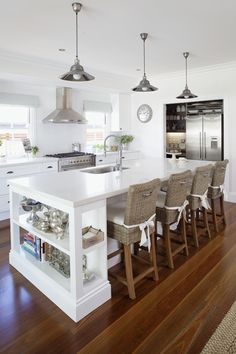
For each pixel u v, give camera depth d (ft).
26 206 8.86
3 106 16.08
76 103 19.54
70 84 16.67
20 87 16.35
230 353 5.49
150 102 20.66
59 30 10.55
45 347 5.71
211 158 17.95
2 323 6.42
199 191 10.41
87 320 6.52
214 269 8.87
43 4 8.43
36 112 17.39
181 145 20.34
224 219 12.95
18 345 5.76
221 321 6.39
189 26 10.28
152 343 5.78
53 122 16.83
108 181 8.61
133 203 7.00
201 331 6.09
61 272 7.63
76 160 17.51
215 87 17.12
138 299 7.32
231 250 10.28
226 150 17.01
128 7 8.70
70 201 6.30
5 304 7.12
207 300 7.22
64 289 6.86
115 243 9.20
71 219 6.44
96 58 14.58
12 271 8.83
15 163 14.29
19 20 9.59
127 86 19.93
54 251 8.05
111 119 22.04
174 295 7.47
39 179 9.07
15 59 13.65
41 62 14.57
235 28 10.50
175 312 6.75
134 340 5.87
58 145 18.85
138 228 7.47
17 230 9.15
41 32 10.75
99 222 7.38
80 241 6.53
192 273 8.64
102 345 5.75
